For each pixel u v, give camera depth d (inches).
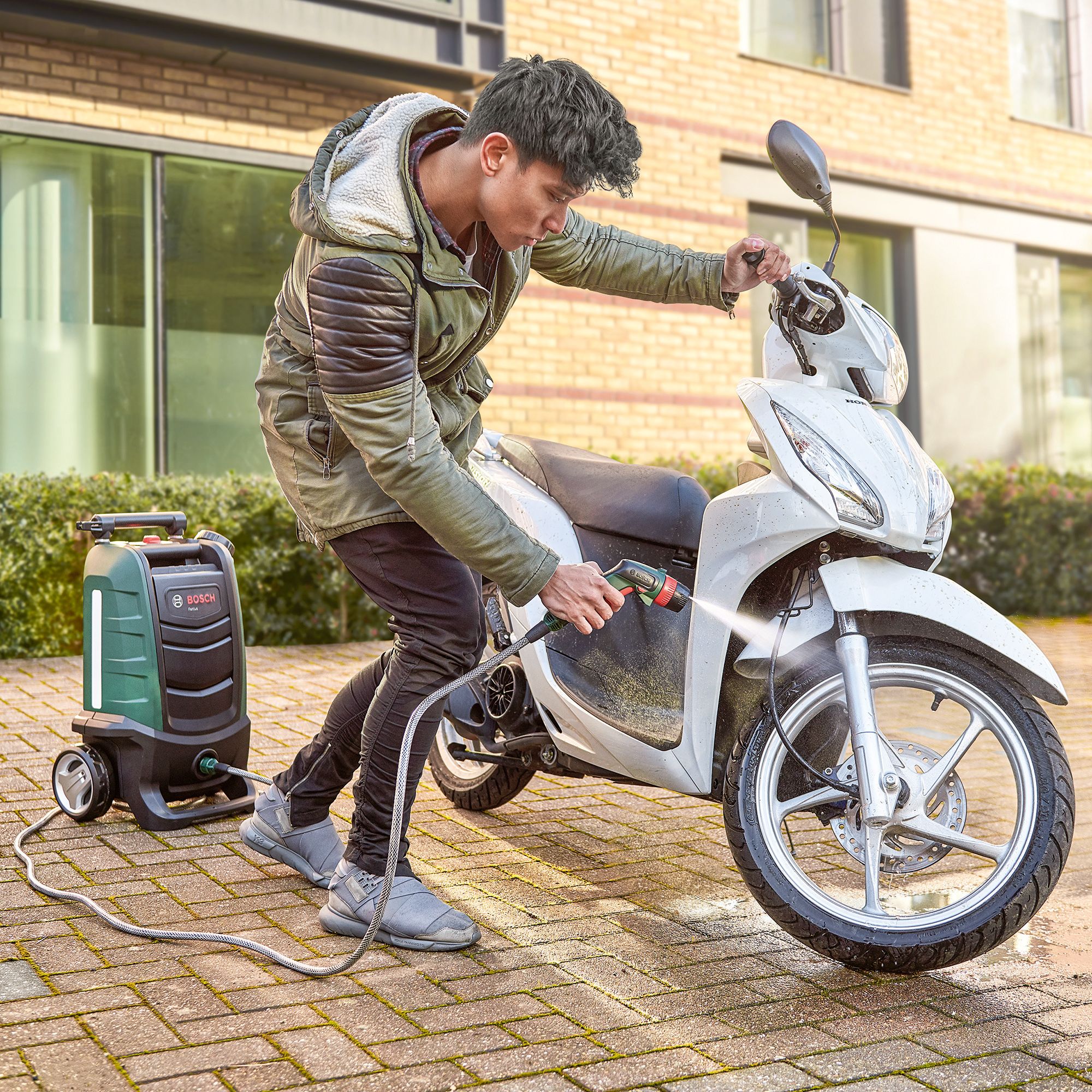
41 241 297.0
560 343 357.4
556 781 159.9
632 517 122.0
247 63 307.0
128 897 112.7
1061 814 92.0
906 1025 87.7
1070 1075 80.4
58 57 291.9
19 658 250.1
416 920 100.8
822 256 419.2
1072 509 350.3
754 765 99.0
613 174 88.0
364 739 103.7
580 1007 90.0
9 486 249.6
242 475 284.8
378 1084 77.5
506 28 333.1
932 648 97.0
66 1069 78.7
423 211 90.3
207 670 136.4
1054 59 470.6
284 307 100.4
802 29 409.1
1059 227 465.1
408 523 101.6
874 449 98.0
